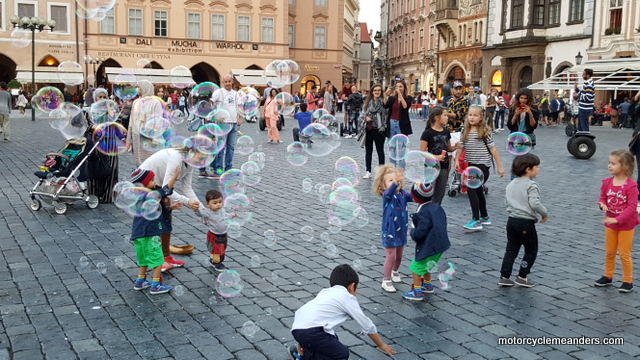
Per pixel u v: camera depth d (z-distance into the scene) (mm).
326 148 15891
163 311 4496
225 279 5242
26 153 13836
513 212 5078
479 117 7172
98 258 5797
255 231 6977
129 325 4227
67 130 11703
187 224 7223
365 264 5766
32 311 4457
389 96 10578
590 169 12555
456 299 4840
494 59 37031
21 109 30125
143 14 40875
